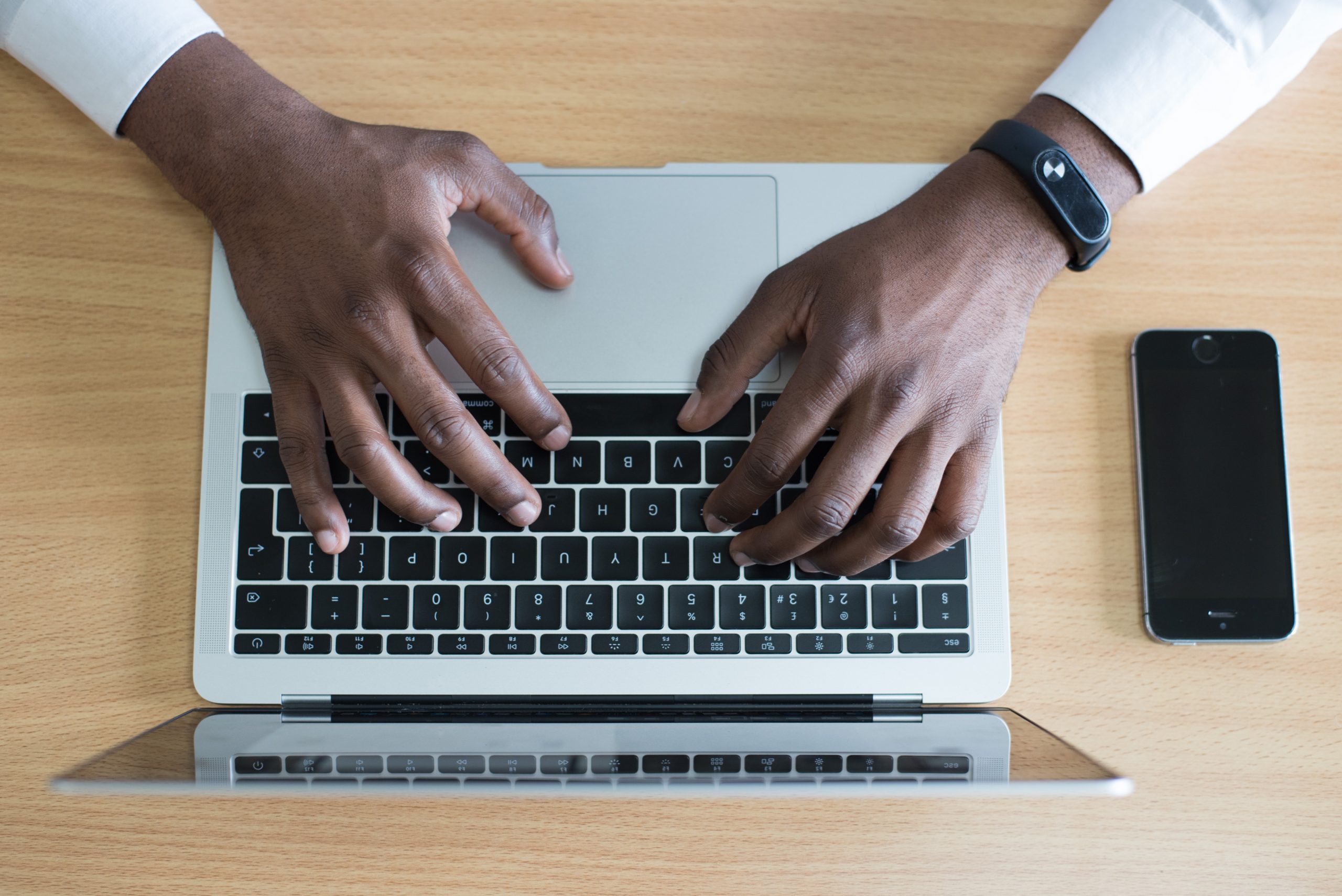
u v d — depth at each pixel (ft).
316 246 1.86
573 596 1.96
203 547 1.96
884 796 1.35
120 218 2.07
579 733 1.76
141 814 1.90
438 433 1.79
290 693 1.93
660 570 1.97
